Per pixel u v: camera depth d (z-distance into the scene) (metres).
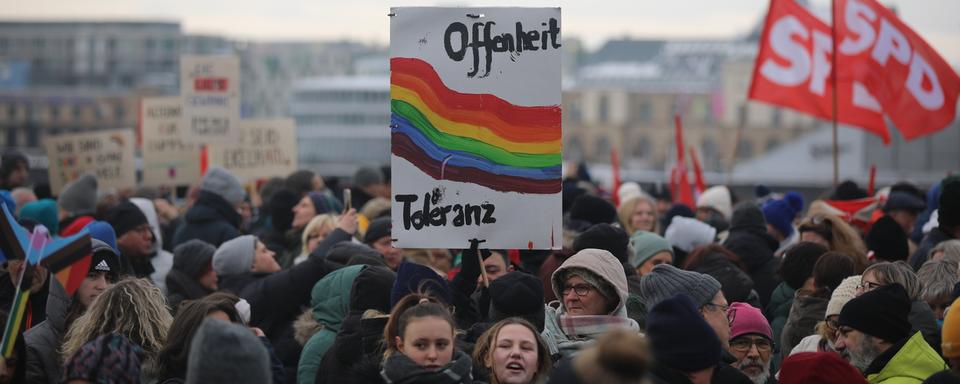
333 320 14.00
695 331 10.34
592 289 12.39
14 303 10.86
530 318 13.00
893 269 13.75
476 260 13.39
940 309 14.88
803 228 17.91
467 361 11.41
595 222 19.47
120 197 27.50
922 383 11.27
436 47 13.15
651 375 10.30
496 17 13.15
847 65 25.03
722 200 25.44
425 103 13.13
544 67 13.14
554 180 13.12
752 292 16.17
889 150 139.62
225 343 9.47
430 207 13.12
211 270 17.64
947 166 135.50
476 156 13.12
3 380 11.27
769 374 13.94
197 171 30.36
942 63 24.45
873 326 12.18
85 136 29.97
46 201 19.08
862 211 23.31
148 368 12.13
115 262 13.86
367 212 22.14
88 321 12.35
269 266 17.39
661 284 12.57
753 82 25.67
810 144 155.38
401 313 11.81
